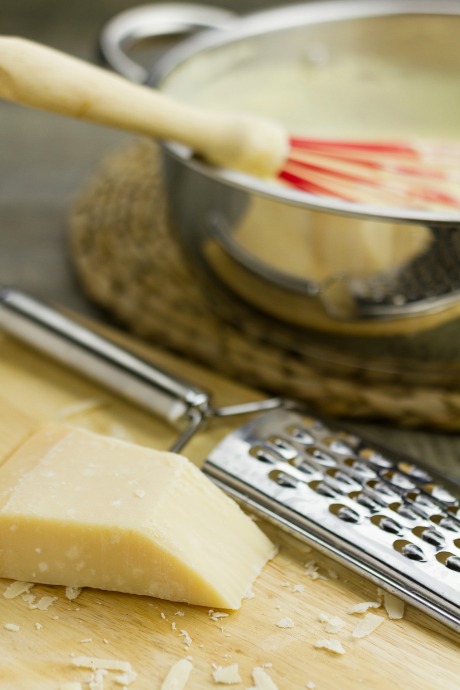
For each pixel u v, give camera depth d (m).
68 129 1.06
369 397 0.76
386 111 0.97
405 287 0.72
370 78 0.96
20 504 0.65
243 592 0.66
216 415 0.73
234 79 0.93
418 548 0.66
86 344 0.76
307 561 0.68
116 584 0.66
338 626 0.65
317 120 0.96
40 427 0.71
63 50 1.13
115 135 1.06
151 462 0.67
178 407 0.73
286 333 0.78
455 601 0.64
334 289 0.74
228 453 0.70
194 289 0.85
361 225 0.71
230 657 0.64
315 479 0.69
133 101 0.73
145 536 0.64
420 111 0.97
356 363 0.78
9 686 0.63
